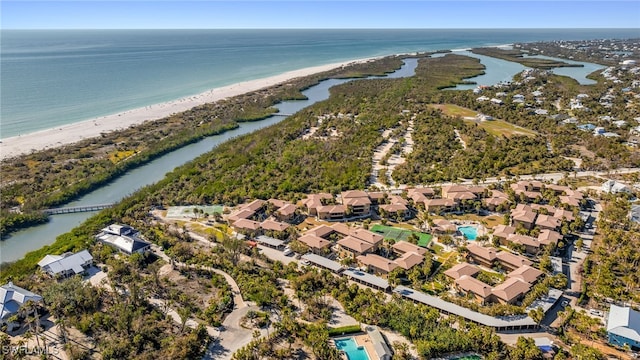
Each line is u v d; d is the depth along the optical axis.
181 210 141.75
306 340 80.44
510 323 84.44
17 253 121.06
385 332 83.81
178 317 87.44
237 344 80.19
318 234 120.94
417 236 119.94
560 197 142.50
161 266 107.00
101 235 121.06
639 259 105.31
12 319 83.69
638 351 78.50
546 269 103.75
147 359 75.19
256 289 94.81
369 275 102.62
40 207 142.50
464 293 95.69
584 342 81.06
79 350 77.31
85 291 90.06
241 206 143.62
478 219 134.12
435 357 77.19
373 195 145.62
